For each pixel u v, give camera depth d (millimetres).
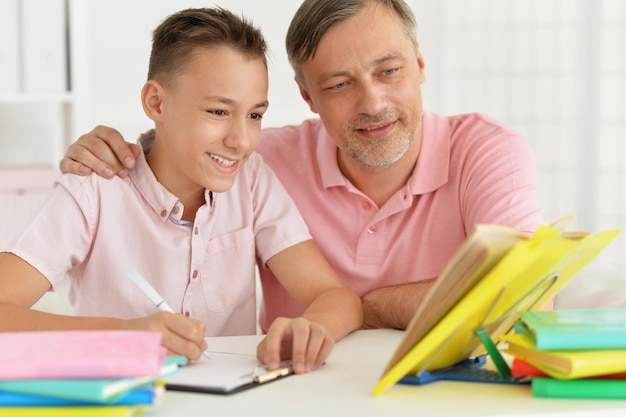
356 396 1083
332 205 1878
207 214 1708
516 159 1794
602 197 4328
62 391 949
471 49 4277
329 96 1731
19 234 1561
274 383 1155
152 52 1625
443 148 1856
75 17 3430
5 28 3309
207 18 1549
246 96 1527
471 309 1042
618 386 1059
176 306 1693
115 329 1279
